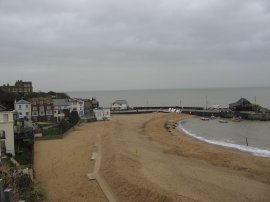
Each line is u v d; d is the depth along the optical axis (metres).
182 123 140.00
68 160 63.41
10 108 125.94
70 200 43.78
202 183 49.97
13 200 32.06
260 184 50.88
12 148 65.50
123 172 51.69
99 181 49.59
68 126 104.31
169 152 73.88
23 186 43.97
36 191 44.75
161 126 122.69
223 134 107.94
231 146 85.00
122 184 47.22
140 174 51.72
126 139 87.38
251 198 44.78
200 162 64.94
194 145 83.81
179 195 42.84
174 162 63.41
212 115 164.75
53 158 66.31
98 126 116.81
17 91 198.25
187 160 66.50
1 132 64.69
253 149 81.00
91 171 54.31
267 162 65.00
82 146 76.44
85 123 128.62
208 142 91.38
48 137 87.88
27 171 50.03
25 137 77.62
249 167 60.69
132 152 69.12
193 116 166.50
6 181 40.47
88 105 154.75
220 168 60.28
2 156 60.16
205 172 56.72
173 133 107.00
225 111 164.38
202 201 41.75
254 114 149.12
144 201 42.44
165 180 49.94
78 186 48.50
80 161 61.53
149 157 66.00
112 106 191.50
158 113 171.50
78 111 142.62
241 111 161.50
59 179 52.44
